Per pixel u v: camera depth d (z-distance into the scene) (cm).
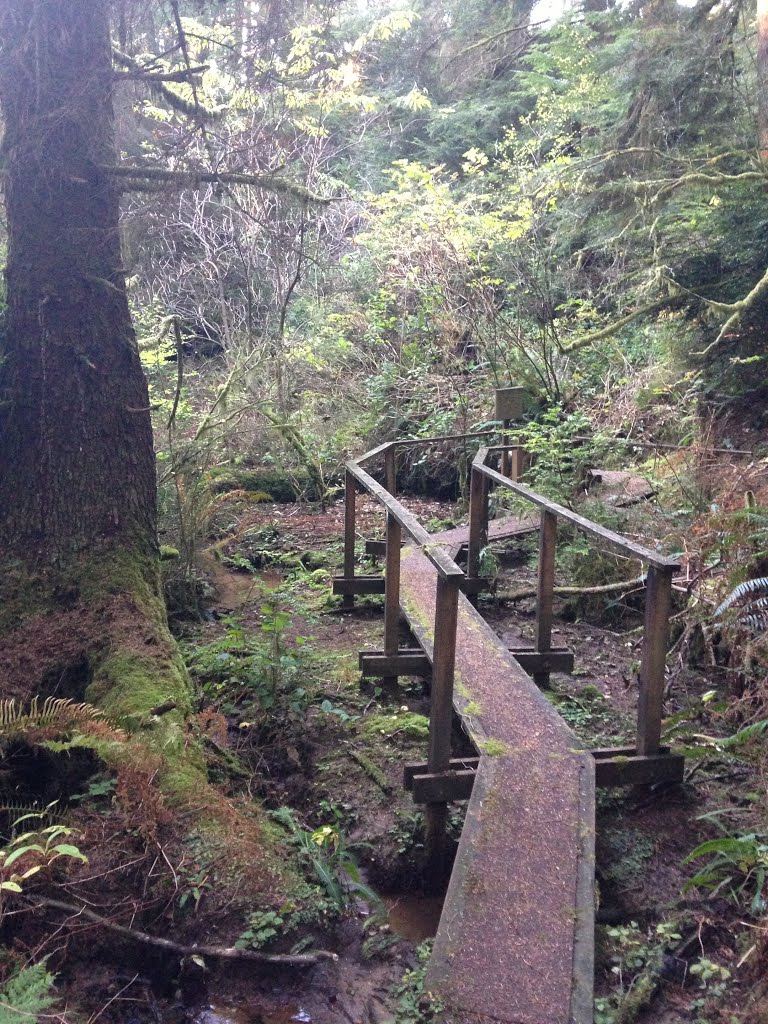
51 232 504
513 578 656
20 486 510
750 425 770
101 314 518
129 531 518
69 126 499
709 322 809
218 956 304
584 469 747
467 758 410
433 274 1063
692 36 834
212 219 1072
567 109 1251
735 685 454
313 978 303
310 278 1177
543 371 951
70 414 509
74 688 457
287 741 453
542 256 1029
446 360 1042
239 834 348
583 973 253
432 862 361
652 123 864
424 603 529
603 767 363
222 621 590
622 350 988
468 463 895
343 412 1066
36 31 486
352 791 404
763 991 271
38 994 253
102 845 338
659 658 366
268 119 736
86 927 310
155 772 364
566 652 481
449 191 1246
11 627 477
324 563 746
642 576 541
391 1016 284
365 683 500
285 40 609
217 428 902
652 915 322
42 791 410
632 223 861
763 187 739
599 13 1127
